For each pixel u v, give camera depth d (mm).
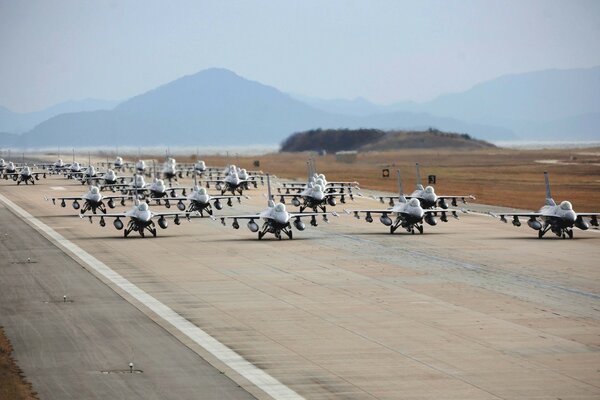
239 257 172125
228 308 122062
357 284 140125
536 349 97938
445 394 81938
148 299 129125
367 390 83500
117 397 81250
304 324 111562
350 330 108000
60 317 116812
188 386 84750
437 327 109125
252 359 94750
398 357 95062
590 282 140000
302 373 89312
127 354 96875
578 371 89125
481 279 143750
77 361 93938
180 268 158750
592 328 107812
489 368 90438
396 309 120188
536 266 157000
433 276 147125
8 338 104875
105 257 174000
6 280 147250
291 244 192500
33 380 86875
